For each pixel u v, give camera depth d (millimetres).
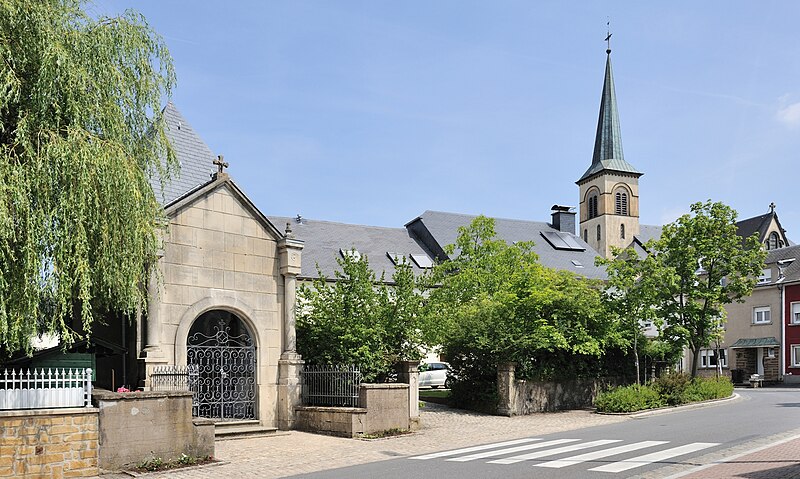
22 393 11172
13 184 9852
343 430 16656
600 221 69375
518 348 22797
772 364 41312
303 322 19406
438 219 44562
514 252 33031
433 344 20266
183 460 12680
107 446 11820
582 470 10672
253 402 17672
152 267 13195
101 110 11438
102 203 11086
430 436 16922
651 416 21203
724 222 27234
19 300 10219
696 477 9648
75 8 12117
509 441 15484
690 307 26812
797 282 40188
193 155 19266
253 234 17969
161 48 13320
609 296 26547
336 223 41156
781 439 13820
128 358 16188
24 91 10758
